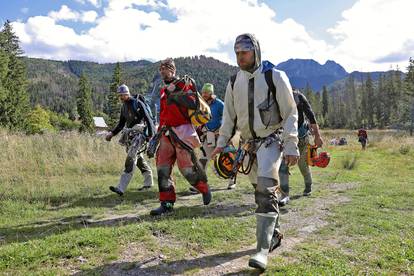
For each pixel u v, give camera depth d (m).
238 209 5.88
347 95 137.12
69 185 7.84
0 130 13.18
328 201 6.57
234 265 3.60
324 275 3.36
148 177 7.83
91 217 5.61
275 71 3.62
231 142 4.09
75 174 9.25
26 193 6.95
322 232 4.71
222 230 4.51
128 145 7.01
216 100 7.50
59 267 3.48
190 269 3.50
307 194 7.15
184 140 5.29
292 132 3.55
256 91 3.64
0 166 9.18
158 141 5.40
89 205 6.37
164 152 5.42
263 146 3.65
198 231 4.43
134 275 3.36
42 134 12.95
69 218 5.55
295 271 3.41
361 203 6.37
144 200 6.82
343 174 10.47
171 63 5.39
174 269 3.50
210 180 8.90
